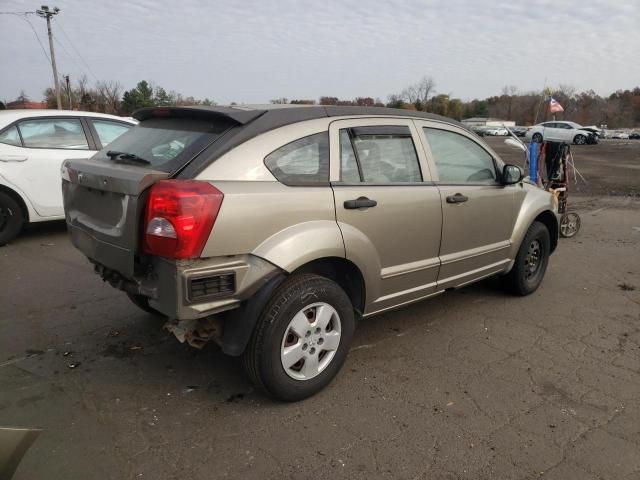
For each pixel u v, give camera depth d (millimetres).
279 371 3043
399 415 3107
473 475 2609
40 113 7051
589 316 4723
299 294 3033
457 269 4227
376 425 3004
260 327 2949
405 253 3738
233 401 3227
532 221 4949
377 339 4172
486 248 4488
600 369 3721
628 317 4715
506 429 2986
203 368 3625
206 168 2822
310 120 3271
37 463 2629
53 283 5348
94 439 2834
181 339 2996
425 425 3012
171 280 2727
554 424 3043
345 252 3250
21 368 3590
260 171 2965
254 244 2877
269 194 2924
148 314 4535
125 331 4195
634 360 3871
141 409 3125
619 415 3145
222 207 2729
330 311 3232
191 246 2654
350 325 3365
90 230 3195
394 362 3781
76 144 7297
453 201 4020
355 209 3328
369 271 3455
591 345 4117
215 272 2764
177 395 3283
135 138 3473
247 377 3363
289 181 3078
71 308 4668
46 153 6957
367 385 3451
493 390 3412
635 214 10195
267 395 3176
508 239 4754
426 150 3953
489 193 4406
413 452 2773
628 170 19266
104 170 3035
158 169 2914
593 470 2658
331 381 3453
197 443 2818
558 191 7797
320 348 3236
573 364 3791
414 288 3895
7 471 2064
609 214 10211
